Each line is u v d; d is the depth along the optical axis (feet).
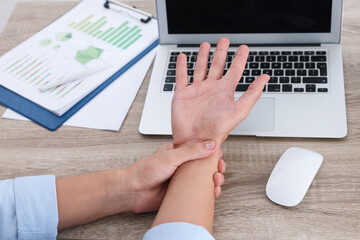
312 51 3.36
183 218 2.43
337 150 2.91
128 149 3.10
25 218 2.72
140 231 2.69
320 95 3.12
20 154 3.16
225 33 3.46
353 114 3.08
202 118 2.79
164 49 3.56
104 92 3.48
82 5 4.18
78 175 2.88
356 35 3.55
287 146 2.98
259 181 2.83
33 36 3.95
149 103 3.26
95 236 2.70
